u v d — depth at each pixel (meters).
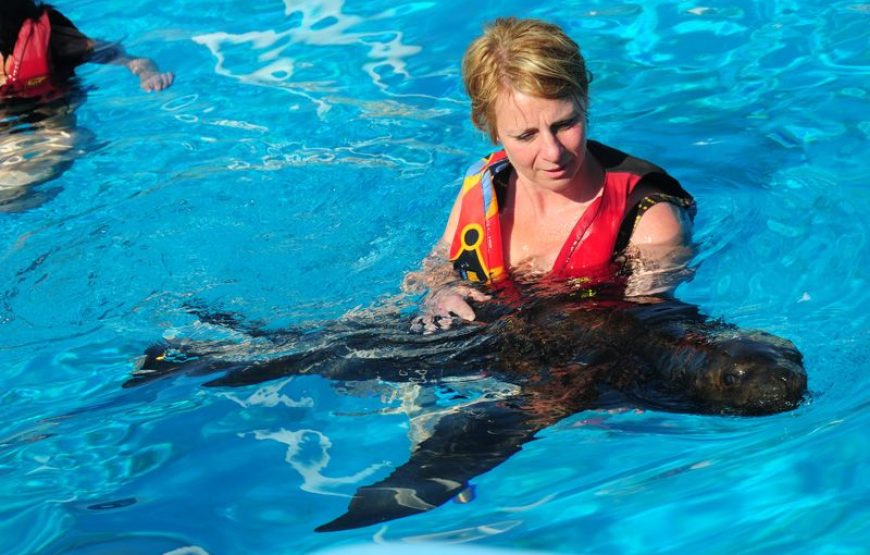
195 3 6.59
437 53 5.70
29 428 3.16
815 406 2.78
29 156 4.90
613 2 6.00
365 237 4.07
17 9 5.63
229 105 5.31
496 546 2.35
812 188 4.02
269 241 4.11
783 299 3.33
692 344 2.93
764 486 2.44
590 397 2.95
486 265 3.35
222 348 3.43
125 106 5.35
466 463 2.74
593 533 2.36
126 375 3.40
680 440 2.76
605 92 5.10
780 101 4.82
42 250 4.17
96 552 2.54
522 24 2.97
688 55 5.36
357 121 5.05
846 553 2.17
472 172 3.43
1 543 2.62
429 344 3.18
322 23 6.19
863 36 5.30
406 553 2.28
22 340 3.66
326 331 3.38
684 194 3.34
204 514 2.66
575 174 3.15
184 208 4.39
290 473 2.81
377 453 2.85
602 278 3.24
